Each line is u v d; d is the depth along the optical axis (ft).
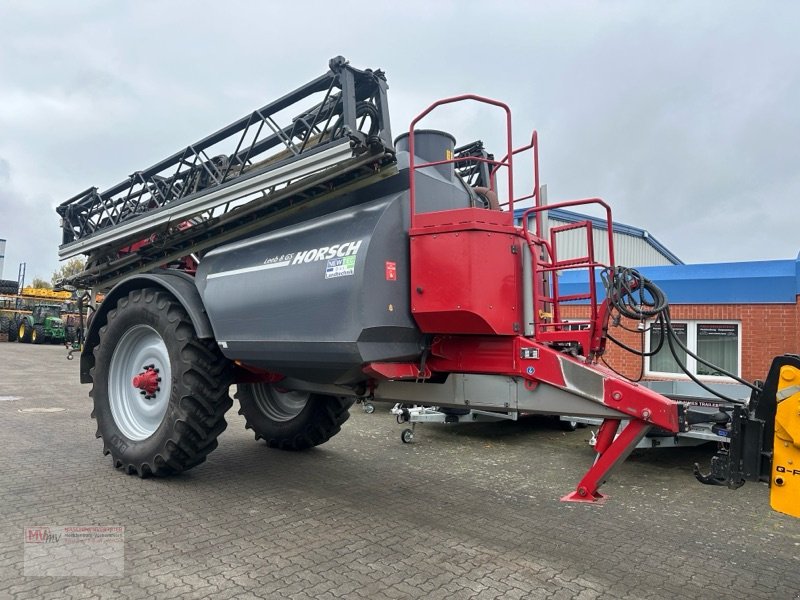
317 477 17.51
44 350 81.10
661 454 23.15
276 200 15.11
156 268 19.77
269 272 14.26
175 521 13.16
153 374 17.16
